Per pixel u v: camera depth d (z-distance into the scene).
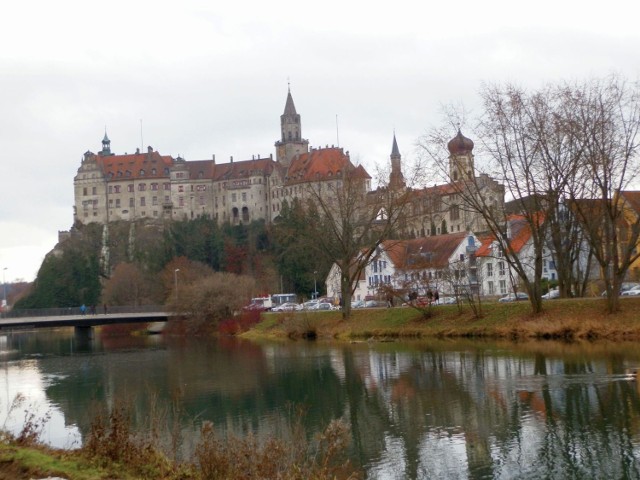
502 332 69.31
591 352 52.72
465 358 55.09
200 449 21.92
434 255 120.50
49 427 34.66
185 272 163.00
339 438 24.23
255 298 132.88
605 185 62.38
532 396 37.34
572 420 31.70
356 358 61.25
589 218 66.75
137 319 127.94
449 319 78.69
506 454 27.33
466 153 69.56
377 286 105.62
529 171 66.38
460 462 26.62
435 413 34.84
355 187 90.25
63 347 109.31
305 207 108.12
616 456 26.39
